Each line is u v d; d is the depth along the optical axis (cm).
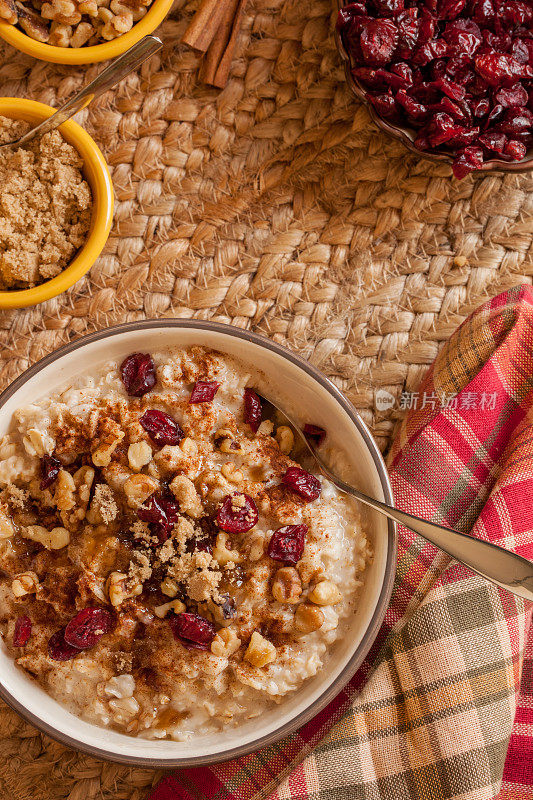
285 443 58
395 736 60
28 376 56
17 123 61
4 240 60
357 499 58
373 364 64
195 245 64
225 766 60
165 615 55
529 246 64
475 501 62
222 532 56
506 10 61
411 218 64
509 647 60
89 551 55
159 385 58
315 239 64
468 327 63
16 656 57
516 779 62
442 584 60
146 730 56
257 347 57
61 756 62
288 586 55
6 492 57
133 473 56
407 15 61
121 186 63
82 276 61
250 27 64
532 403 63
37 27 61
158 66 64
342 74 63
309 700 55
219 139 64
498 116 61
